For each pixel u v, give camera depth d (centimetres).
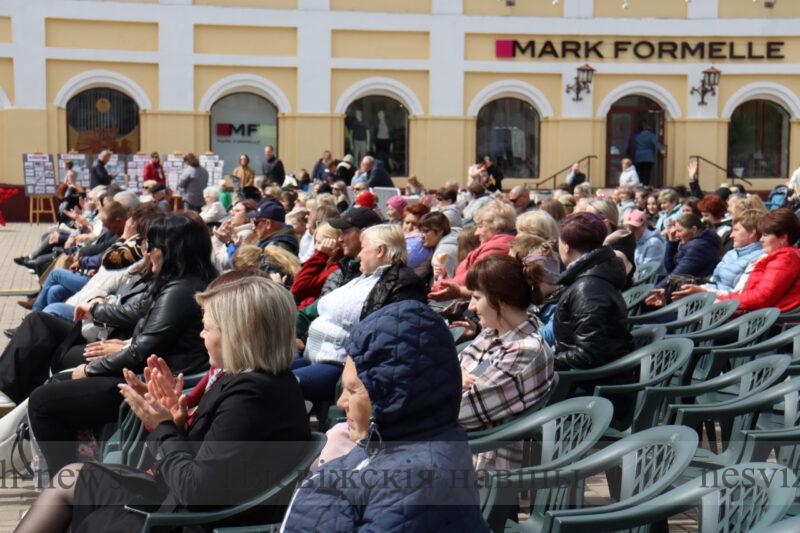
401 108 2681
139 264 725
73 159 2538
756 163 2734
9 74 2531
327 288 771
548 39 2661
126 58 2561
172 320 593
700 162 2702
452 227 1159
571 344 596
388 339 320
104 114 2583
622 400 576
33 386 681
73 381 582
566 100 2672
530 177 2708
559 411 453
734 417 519
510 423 489
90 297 800
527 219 796
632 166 2494
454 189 1355
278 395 416
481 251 793
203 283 607
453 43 2645
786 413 487
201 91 2597
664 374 542
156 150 2588
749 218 885
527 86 2666
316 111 2628
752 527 344
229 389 416
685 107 2695
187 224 610
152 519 394
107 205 1023
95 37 2550
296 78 2625
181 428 450
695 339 699
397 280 559
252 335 416
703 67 2683
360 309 648
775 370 517
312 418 768
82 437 588
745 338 680
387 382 319
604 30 2664
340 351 650
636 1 2666
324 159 2473
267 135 2650
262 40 2606
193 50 2583
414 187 2231
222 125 2631
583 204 1000
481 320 528
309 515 332
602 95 2683
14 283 1636
